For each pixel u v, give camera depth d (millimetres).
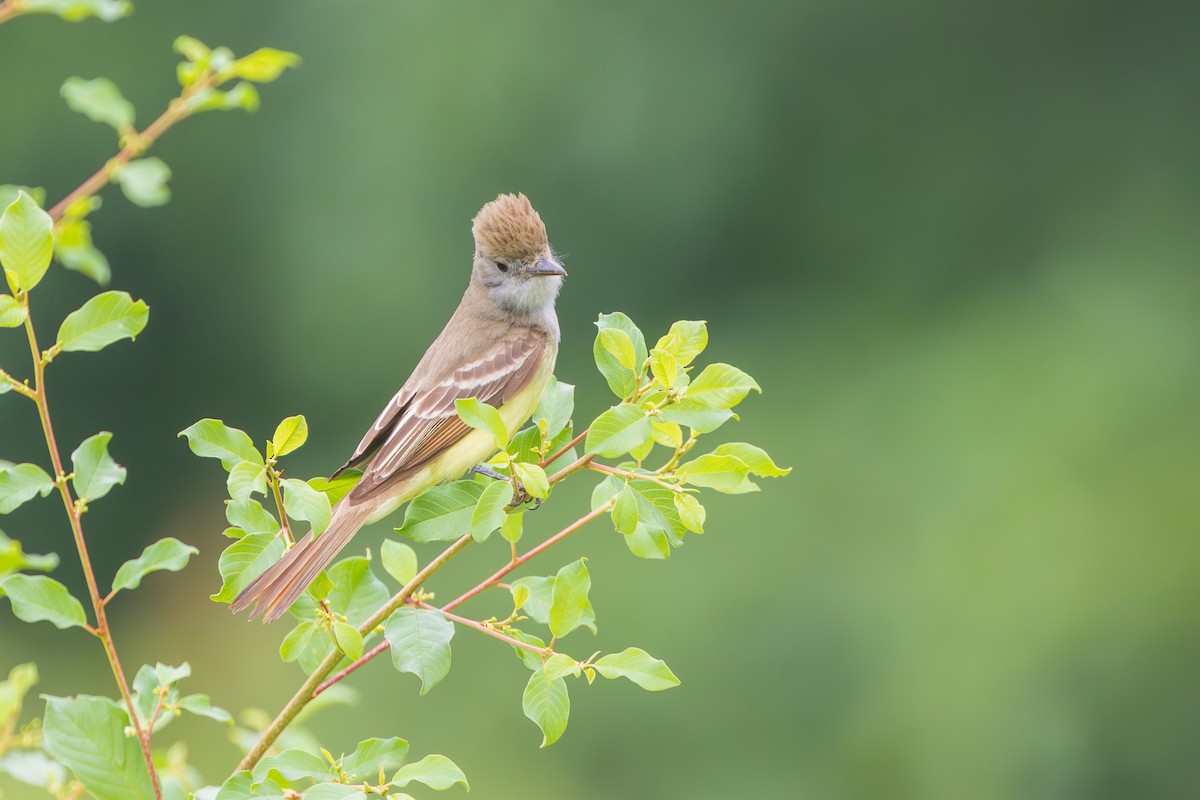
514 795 14484
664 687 3900
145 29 20062
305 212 19703
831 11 19375
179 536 19859
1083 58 19609
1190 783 14805
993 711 14828
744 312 19594
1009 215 19484
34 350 3777
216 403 20547
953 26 19531
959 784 14695
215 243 20141
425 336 19375
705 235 19641
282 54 5953
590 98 19250
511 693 14930
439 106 19188
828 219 19797
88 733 3746
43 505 19406
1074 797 14812
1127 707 14906
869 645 15430
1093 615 15133
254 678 15930
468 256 19250
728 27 19391
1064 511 15773
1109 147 19406
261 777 3791
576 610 3943
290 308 19781
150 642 17266
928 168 19703
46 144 19906
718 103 19359
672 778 15055
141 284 20531
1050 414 16719
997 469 16250
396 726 14859
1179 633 15117
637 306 19656
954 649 15164
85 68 19953
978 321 18250
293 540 3990
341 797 3627
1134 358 17047
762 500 16531
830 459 17016
